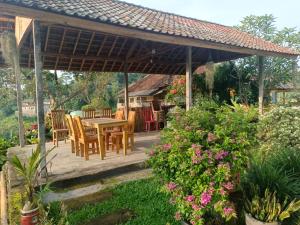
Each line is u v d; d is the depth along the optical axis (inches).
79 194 146.1
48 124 377.1
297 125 199.2
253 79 410.9
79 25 155.9
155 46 296.4
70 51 280.1
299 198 114.7
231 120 117.2
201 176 103.7
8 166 188.4
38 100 150.3
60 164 185.2
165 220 120.6
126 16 197.9
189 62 231.0
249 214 109.3
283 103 297.7
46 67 314.0
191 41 210.4
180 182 110.3
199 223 102.6
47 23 153.5
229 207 103.1
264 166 126.3
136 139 295.9
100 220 122.3
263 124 195.8
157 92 506.9
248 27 487.5
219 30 302.0
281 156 149.7
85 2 199.9
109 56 314.7
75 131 211.6
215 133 111.5
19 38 211.8
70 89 689.0
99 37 265.6
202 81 366.6
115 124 205.3
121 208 132.6
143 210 129.8
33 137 358.9
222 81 394.0
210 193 100.3
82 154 213.2
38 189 142.9
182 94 361.4
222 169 101.4
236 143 109.7
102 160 195.5
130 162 188.1
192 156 104.5
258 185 116.9
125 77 341.4
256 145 139.6
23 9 134.7
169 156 113.2
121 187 155.4
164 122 380.5
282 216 102.7
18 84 254.2
